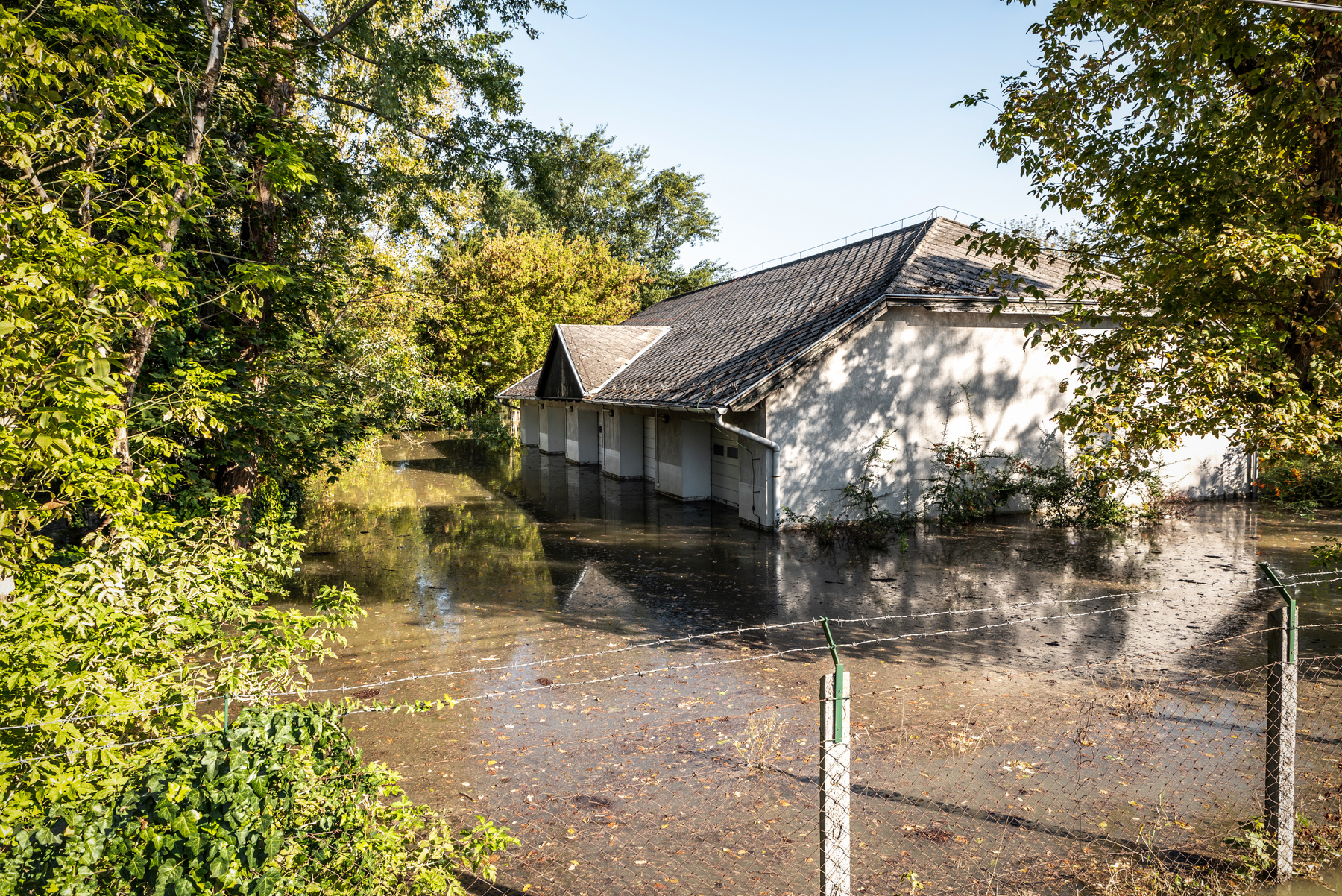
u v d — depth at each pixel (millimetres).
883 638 8945
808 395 15453
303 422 10164
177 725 4105
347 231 13055
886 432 16016
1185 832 4801
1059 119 7863
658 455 21375
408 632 9445
